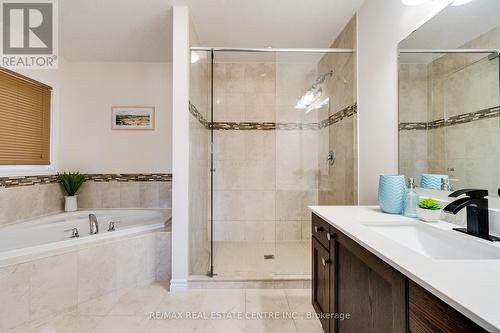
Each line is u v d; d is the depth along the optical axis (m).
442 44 1.28
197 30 2.43
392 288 0.76
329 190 2.83
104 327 1.59
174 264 2.04
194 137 2.29
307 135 3.06
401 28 1.58
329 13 2.18
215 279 2.06
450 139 1.25
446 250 1.01
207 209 2.86
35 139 2.63
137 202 3.17
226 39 2.62
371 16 1.93
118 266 2.02
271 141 3.19
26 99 2.52
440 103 1.30
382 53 1.79
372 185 1.95
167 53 2.93
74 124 3.11
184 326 1.60
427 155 1.39
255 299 1.91
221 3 2.02
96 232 2.16
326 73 2.76
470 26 1.14
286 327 1.59
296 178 3.09
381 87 1.81
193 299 1.91
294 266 2.35
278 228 3.10
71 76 3.09
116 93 3.15
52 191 2.78
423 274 0.64
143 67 3.16
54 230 2.45
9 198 2.29
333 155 2.72
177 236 2.04
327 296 1.35
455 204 0.97
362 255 0.96
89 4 2.00
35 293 1.61
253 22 2.30
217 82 3.17
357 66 2.17
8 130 2.33
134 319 1.67
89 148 3.13
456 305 0.51
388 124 1.73
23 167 2.55
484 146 1.07
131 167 3.16
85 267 1.84
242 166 3.19
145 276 2.17
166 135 3.18
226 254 2.73
